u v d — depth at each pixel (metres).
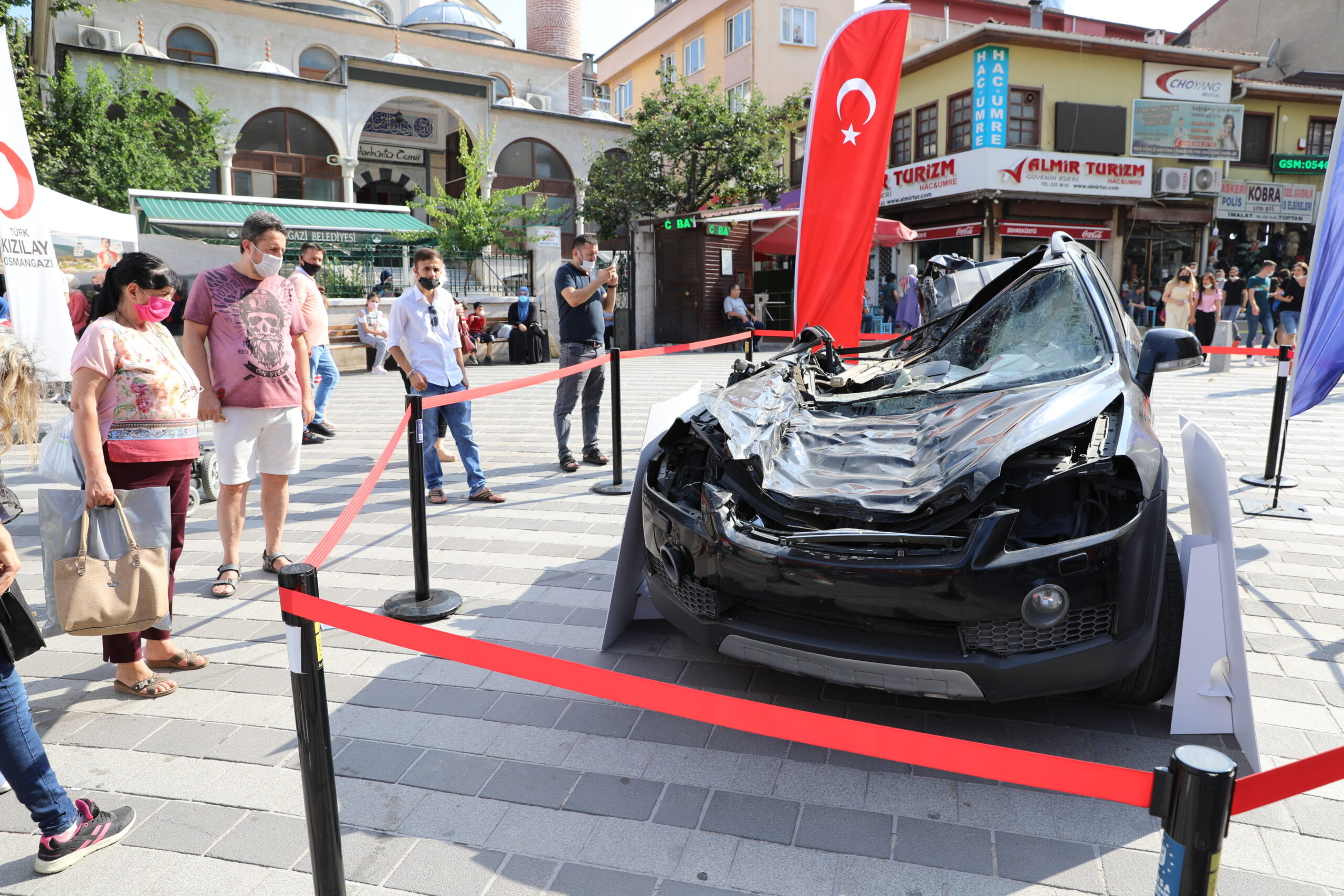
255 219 4.09
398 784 2.65
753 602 2.82
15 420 2.60
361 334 14.95
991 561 2.45
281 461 4.42
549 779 2.67
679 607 3.05
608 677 1.74
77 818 2.37
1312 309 4.71
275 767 2.79
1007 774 1.42
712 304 19.58
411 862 2.28
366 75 24.09
